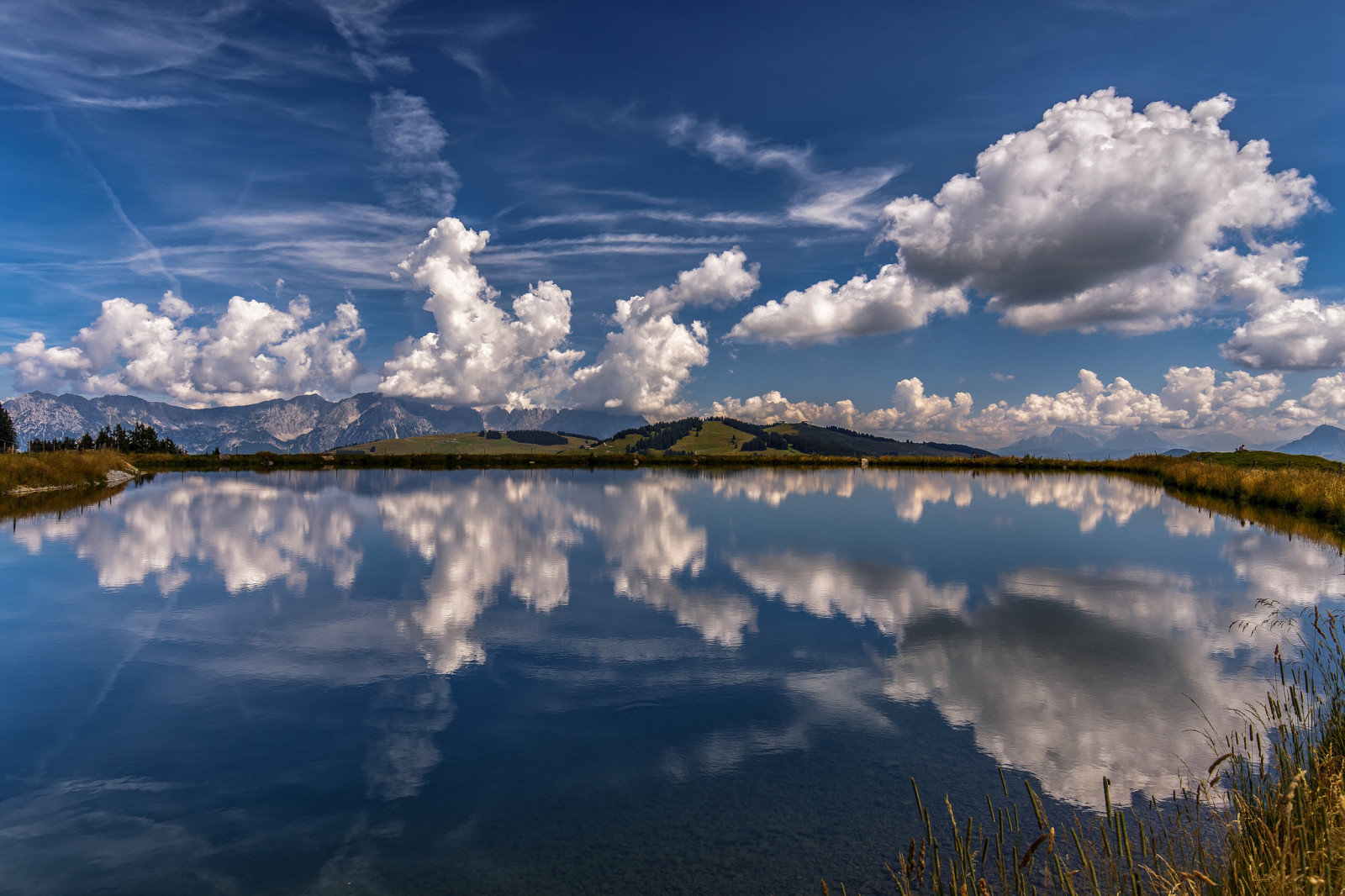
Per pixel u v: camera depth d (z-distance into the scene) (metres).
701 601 14.74
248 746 7.97
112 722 8.65
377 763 7.54
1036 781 6.97
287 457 109.25
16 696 9.52
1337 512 27.23
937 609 14.02
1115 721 8.41
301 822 6.39
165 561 19.39
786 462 109.12
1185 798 6.41
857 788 6.89
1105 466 94.75
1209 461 68.69
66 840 6.14
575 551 21.34
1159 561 19.25
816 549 21.69
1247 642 11.67
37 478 44.31
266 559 19.81
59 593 15.50
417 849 5.94
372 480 62.97
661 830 6.18
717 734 8.22
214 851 5.96
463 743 8.02
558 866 5.66
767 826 6.22
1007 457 105.31
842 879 5.41
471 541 23.30
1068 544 22.67
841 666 10.58
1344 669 7.34
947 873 5.39
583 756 7.66
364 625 12.91
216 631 12.56
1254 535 24.53
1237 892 4.23
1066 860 5.50
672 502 38.72
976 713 8.76
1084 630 12.42
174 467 93.81
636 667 10.62
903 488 51.59
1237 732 7.97
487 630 12.62
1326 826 4.32
